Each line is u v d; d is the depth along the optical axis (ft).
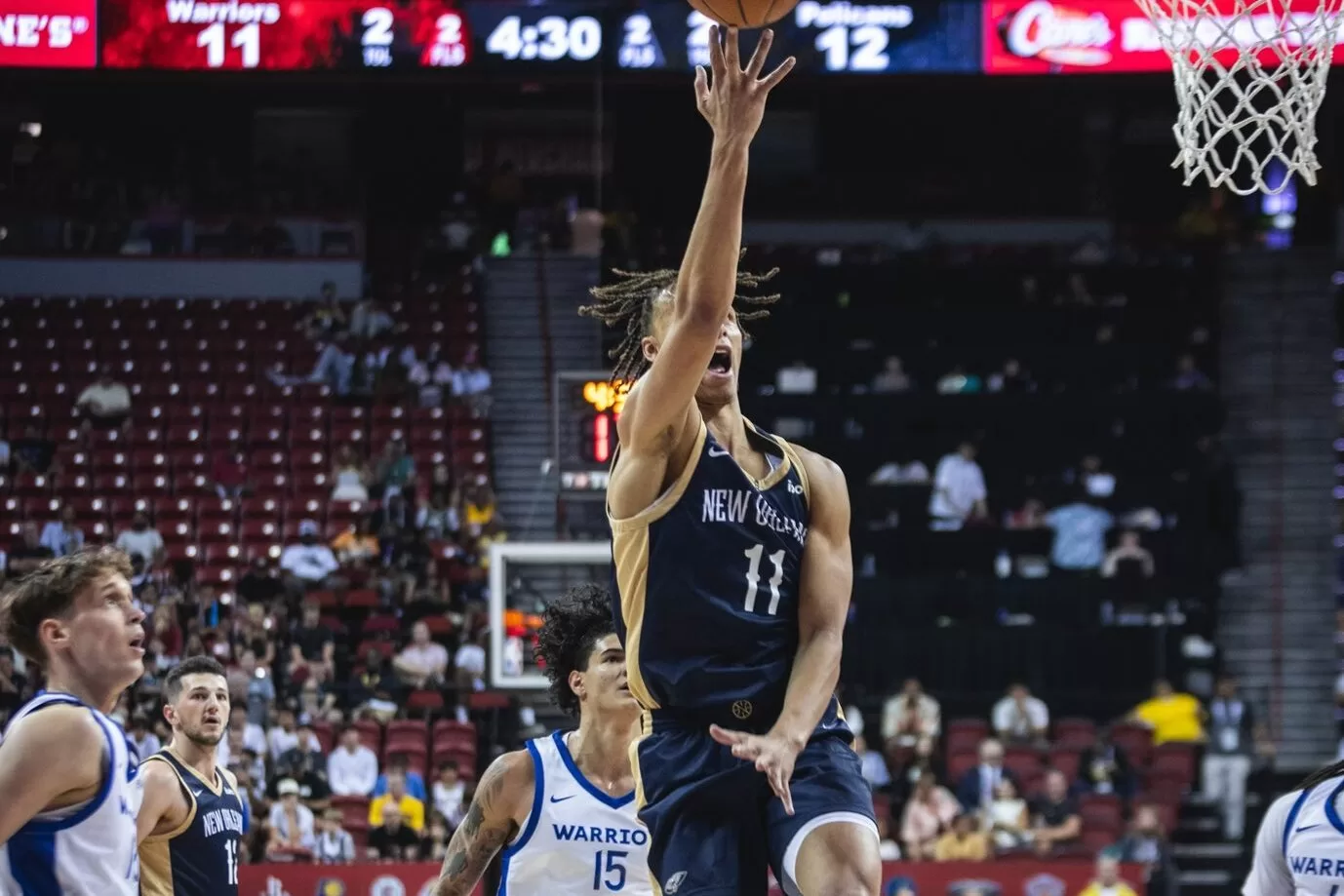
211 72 54.54
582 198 69.51
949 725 42.75
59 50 53.42
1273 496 56.70
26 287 61.93
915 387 58.39
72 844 10.11
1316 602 53.83
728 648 9.66
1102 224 66.54
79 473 54.29
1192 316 60.49
